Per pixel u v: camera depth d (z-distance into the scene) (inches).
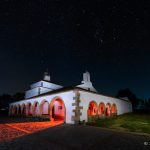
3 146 255.3
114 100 928.3
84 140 300.0
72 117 586.2
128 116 839.1
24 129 430.9
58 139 307.9
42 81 1310.3
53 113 959.6
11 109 1325.0
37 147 252.5
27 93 1441.9
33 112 887.1
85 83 1167.6
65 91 651.5
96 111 711.1
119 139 305.1
